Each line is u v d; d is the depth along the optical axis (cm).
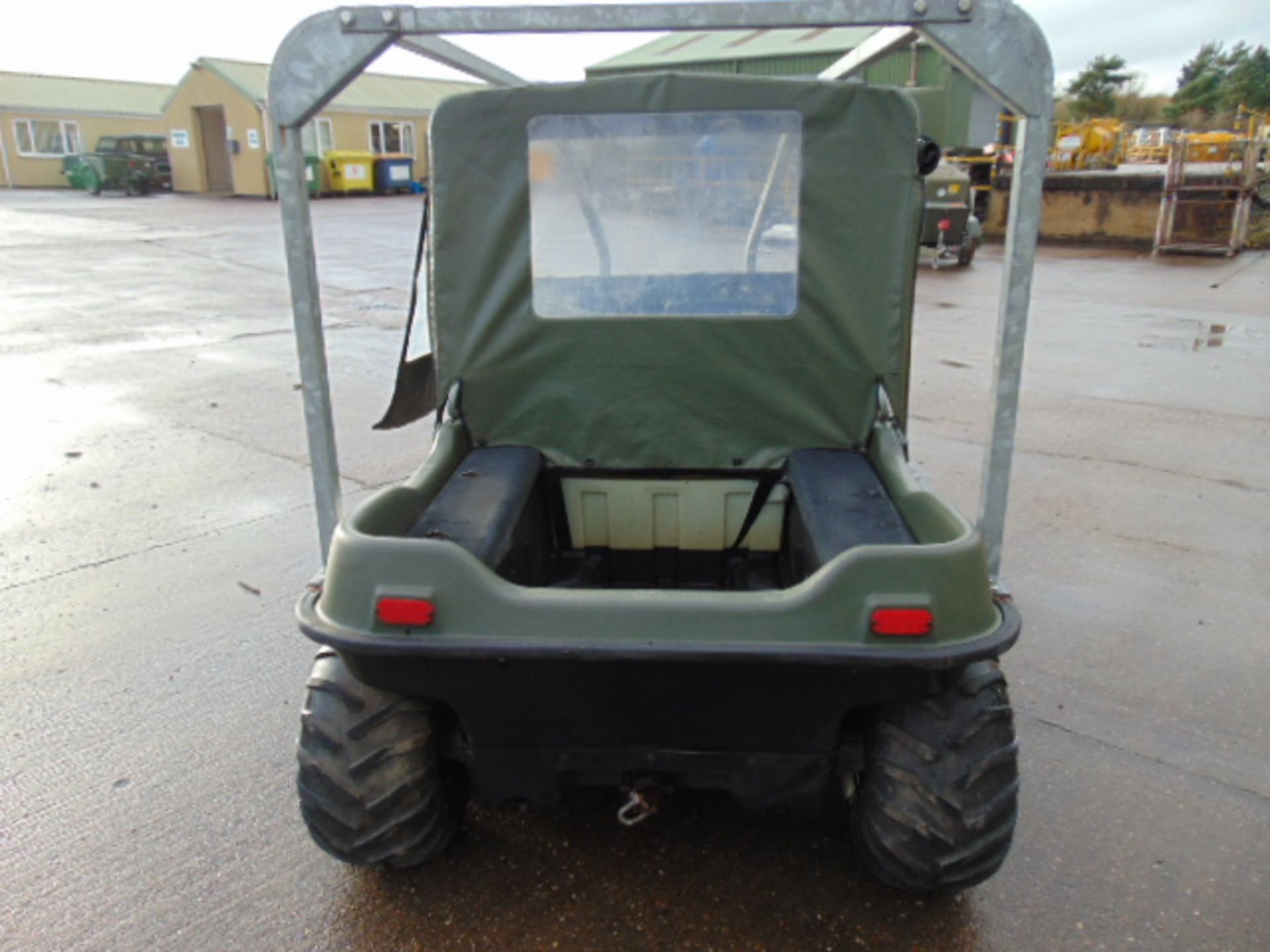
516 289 305
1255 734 329
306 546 477
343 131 3431
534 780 236
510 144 297
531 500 300
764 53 2039
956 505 524
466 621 204
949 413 711
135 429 663
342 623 210
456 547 208
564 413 315
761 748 222
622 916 249
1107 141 2467
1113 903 255
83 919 248
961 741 221
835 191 296
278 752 317
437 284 307
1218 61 5697
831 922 248
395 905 252
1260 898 258
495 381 314
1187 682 361
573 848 272
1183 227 1833
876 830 227
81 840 276
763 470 317
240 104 3102
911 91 852
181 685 356
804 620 200
